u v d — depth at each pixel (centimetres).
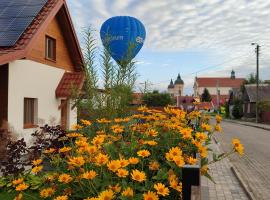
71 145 341
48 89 1255
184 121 393
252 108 5294
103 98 573
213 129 369
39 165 327
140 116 405
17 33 1022
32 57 1148
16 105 1051
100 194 228
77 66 1455
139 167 284
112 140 322
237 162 1209
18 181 300
